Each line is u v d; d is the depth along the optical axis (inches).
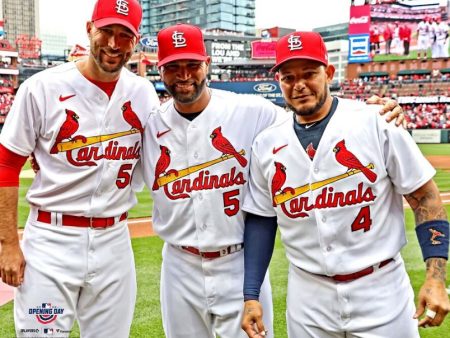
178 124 126.7
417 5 1808.6
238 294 127.7
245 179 127.1
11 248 118.7
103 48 114.7
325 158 104.1
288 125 110.3
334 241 104.7
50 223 123.4
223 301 127.6
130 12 116.2
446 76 1790.1
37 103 117.6
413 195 104.7
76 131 120.6
